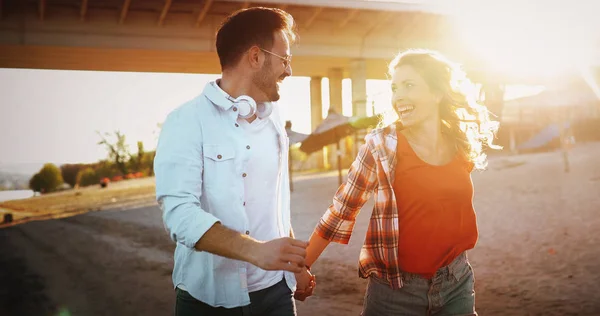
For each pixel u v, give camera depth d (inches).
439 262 96.7
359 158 100.7
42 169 1694.1
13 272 403.2
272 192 88.7
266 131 88.8
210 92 84.2
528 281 285.0
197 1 888.9
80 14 918.4
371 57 1063.6
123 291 327.6
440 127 105.1
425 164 97.2
